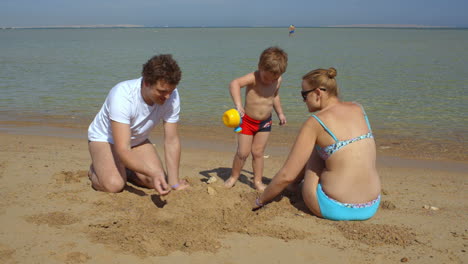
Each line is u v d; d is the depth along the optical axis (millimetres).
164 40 57969
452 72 17031
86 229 3121
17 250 2762
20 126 7926
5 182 4250
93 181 4086
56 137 7008
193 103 10453
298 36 77688
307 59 24047
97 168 4023
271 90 4211
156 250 2791
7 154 5562
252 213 3541
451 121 8500
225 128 8016
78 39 64375
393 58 24578
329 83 3463
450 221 3418
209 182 4500
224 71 17453
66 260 2633
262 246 2908
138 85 3750
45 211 3469
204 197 3730
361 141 3346
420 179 4934
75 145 6367
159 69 3365
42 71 17391
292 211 3615
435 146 6719
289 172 3416
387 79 15000
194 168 5289
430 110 9594
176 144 4051
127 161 3604
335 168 3361
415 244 2961
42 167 4887
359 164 3320
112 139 4102
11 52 30609
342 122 3348
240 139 4277
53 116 8930
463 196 4184
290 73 16750
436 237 3086
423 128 7957
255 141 4297
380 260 2721
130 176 4363
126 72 17250
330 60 23234
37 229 3107
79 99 10969
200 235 3021
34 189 4039
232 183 4449
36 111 9398
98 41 55094
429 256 2777
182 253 2770
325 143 3361
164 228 3139
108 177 3947
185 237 2988
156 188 3432
